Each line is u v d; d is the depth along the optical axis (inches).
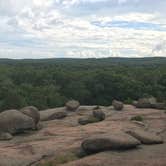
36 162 622.5
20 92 2188.7
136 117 1066.7
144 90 2600.9
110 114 1202.6
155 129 909.8
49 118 1120.8
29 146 725.3
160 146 687.7
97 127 922.1
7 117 892.6
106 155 609.3
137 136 714.8
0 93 1929.1
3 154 653.3
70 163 573.9
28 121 910.4
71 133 857.5
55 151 677.9
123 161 569.9
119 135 682.2
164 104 1362.0
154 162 556.7
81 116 1171.9
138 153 626.8
